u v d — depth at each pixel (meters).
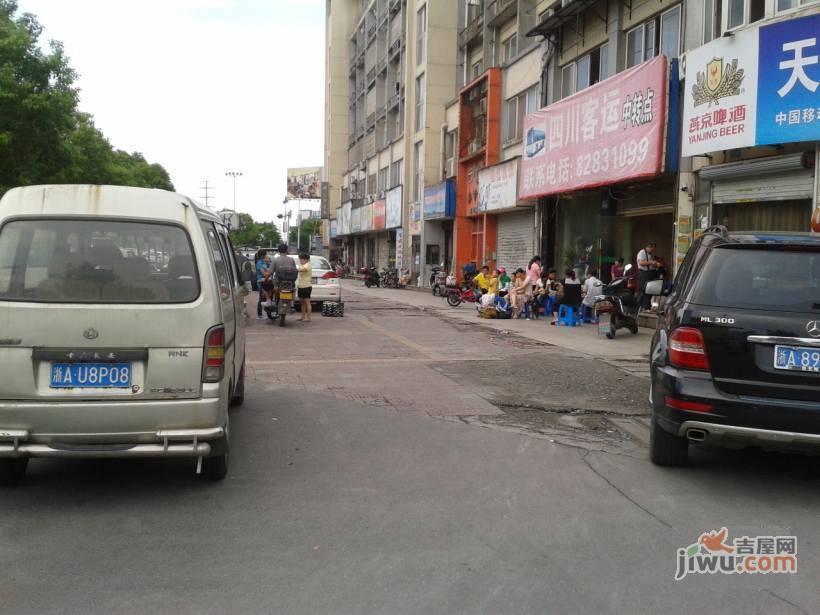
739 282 5.18
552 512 4.76
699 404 5.04
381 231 50.00
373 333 15.18
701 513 4.79
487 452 6.22
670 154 15.38
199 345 4.81
